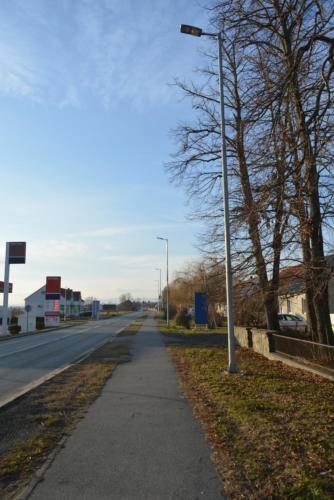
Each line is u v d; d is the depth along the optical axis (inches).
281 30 466.0
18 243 1549.0
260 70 455.8
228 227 494.0
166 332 1379.2
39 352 852.0
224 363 549.6
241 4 452.8
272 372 456.4
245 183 566.6
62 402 349.4
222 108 510.0
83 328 1863.9
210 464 201.9
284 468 188.9
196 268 1803.6
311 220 476.7
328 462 191.9
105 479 186.5
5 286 1523.1
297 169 428.8
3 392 419.5
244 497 165.6
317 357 447.5
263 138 443.2
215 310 1544.0
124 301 7337.6
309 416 269.0
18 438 250.5
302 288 555.5
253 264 637.3
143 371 525.0
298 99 423.5
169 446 230.5
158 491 173.5
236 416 277.9
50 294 1980.8
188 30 506.6
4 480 187.9
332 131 402.3
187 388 402.0
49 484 181.9
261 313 821.9
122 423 280.5
